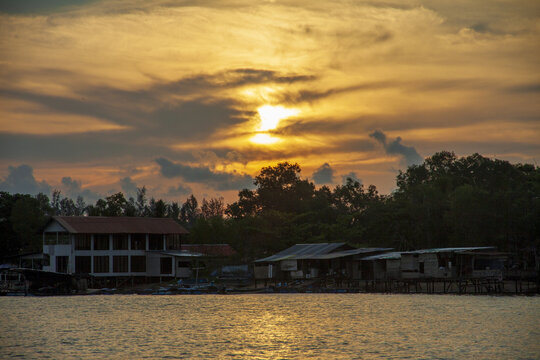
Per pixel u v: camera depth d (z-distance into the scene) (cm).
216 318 6228
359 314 6366
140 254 10094
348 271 9769
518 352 4359
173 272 9838
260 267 10500
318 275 9856
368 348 4553
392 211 11281
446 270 8400
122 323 5903
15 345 4794
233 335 5188
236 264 10381
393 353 4372
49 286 9012
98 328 5591
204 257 10100
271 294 8975
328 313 6500
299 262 10031
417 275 8725
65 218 9731
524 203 9650
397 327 5441
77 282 9169
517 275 8669
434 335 5006
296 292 9181
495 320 5734
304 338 5003
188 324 5819
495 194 9819
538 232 9331
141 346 4731
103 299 8331
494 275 8062
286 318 6162
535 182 10712
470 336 4941
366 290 8994
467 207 9881
